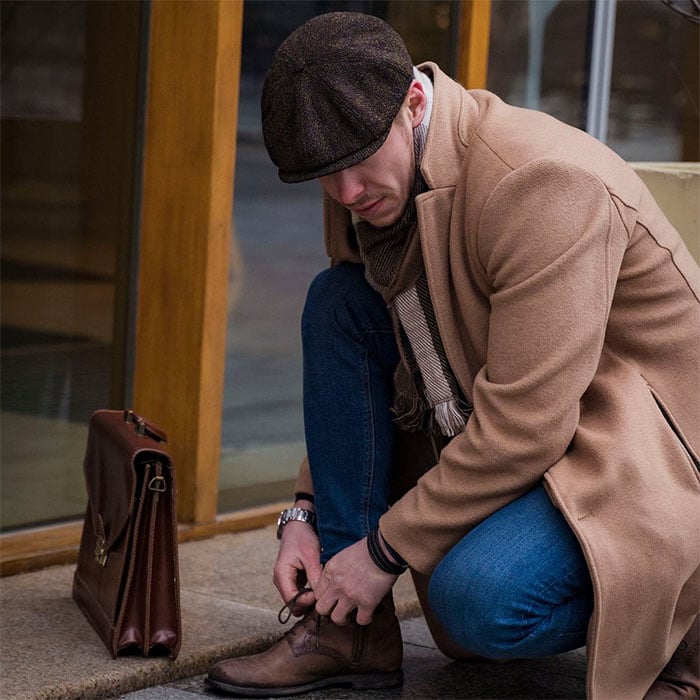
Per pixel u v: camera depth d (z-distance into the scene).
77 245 4.39
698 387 2.88
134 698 3.03
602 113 5.55
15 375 4.49
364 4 4.66
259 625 3.47
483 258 2.78
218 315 4.25
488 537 2.79
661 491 2.78
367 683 3.13
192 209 4.19
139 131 4.25
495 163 2.77
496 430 2.76
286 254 4.61
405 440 3.24
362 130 2.71
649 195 2.92
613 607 2.73
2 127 4.36
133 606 3.14
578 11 5.39
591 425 2.84
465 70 4.99
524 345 2.72
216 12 4.05
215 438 4.32
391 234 2.93
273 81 2.74
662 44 5.71
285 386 4.69
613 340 2.91
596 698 2.80
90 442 3.45
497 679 3.29
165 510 3.13
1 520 4.25
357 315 3.13
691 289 2.89
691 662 3.07
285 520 3.23
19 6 4.27
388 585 2.92
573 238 2.70
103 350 4.39
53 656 3.13
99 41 4.26
